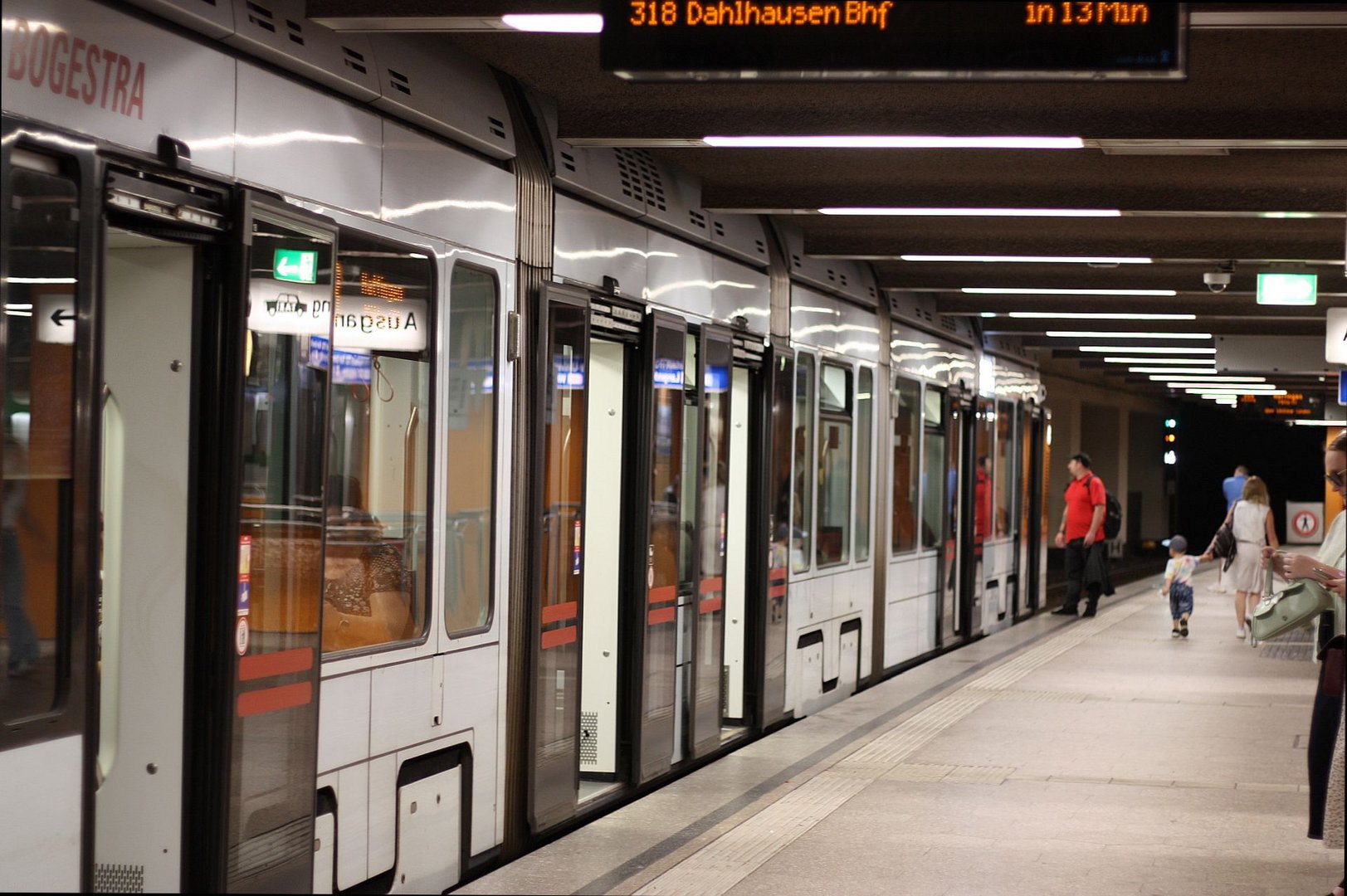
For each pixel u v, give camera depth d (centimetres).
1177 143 775
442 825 631
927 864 694
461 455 642
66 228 420
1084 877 676
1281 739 1053
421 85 614
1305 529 3662
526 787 704
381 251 580
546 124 737
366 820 575
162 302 486
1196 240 1197
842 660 1223
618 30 468
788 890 646
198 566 486
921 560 1500
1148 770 935
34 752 409
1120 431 3875
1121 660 1527
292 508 514
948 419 1600
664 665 863
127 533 488
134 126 449
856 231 1159
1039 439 2150
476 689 657
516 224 688
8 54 399
